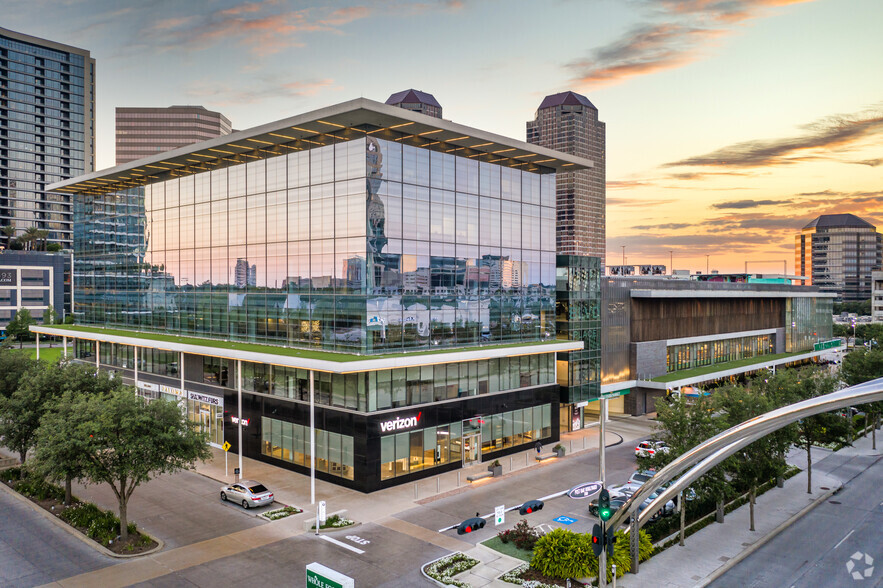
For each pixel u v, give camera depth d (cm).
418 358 4488
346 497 4175
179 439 3397
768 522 3722
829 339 12025
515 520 3716
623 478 4616
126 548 3222
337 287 4775
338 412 4469
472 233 5384
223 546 3303
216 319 5981
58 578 2902
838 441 4722
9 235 19962
